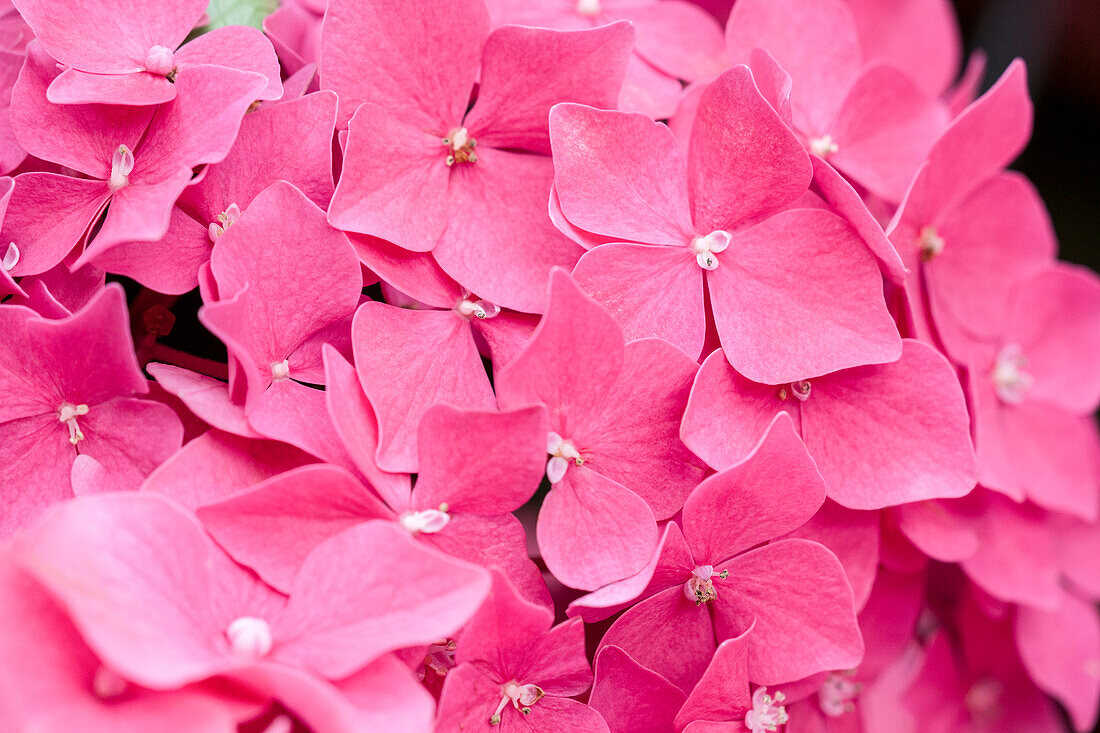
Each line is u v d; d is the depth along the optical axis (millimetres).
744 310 251
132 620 221
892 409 257
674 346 245
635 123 250
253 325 242
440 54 250
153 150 245
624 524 245
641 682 248
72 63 244
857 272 252
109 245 231
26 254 246
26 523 239
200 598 229
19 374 240
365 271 253
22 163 254
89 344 235
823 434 257
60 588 217
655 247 250
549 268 252
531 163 256
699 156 252
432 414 235
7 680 215
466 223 253
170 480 234
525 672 244
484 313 251
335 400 236
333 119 247
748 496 245
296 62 264
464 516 242
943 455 255
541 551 242
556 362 239
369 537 231
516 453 236
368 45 248
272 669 219
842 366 250
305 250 243
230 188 250
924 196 268
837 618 251
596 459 248
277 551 235
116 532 225
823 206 256
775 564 251
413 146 252
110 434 241
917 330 260
